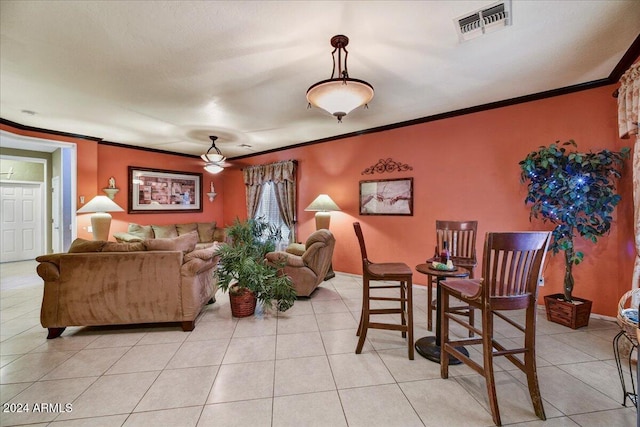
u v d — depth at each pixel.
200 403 1.69
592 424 1.51
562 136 2.91
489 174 3.36
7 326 2.79
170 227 5.63
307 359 2.16
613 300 2.72
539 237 1.59
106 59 2.31
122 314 2.58
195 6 1.71
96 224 4.37
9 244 6.03
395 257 4.13
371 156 4.36
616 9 1.77
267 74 2.57
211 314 3.10
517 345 2.36
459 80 2.73
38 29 1.92
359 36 2.03
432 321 2.89
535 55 2.30
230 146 5.52
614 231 2.70
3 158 5.14
